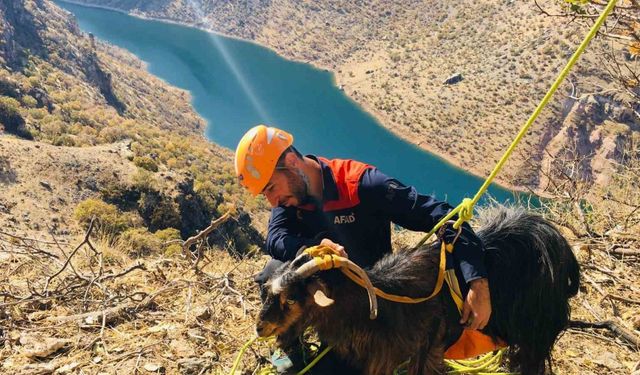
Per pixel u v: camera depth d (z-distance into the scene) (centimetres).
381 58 13700
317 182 366
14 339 477
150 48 16162
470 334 387
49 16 11588
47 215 3862
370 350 356
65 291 571
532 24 11038
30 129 6103
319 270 336
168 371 449
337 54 14812
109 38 16850
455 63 11612
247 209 4953
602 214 799
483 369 442
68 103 8069
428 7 14912
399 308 352
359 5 16450
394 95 11562
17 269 642
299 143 10081
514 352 412
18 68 8844
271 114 11662
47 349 457
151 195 4300
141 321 518
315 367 387
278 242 376
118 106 10338
